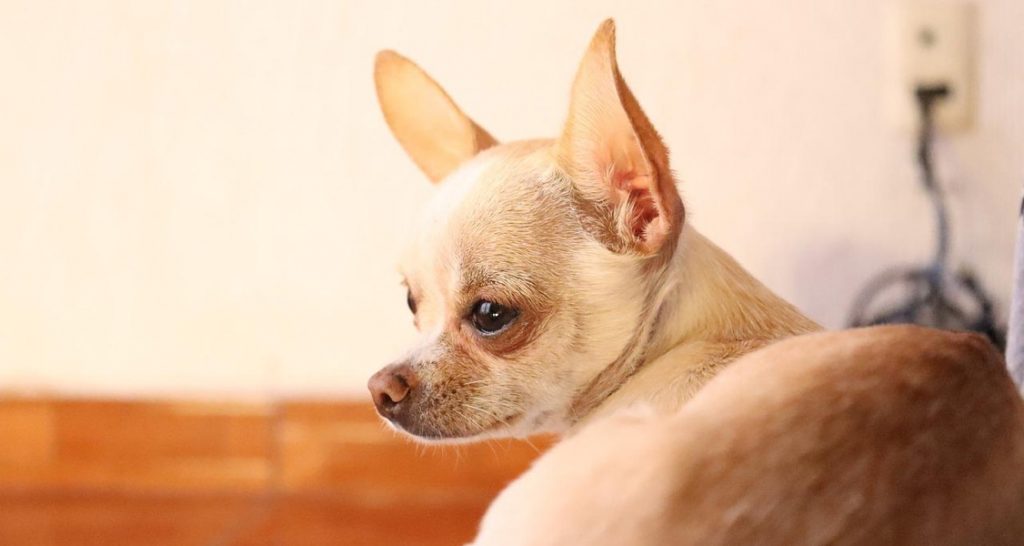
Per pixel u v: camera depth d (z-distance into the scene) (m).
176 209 1.04
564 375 0.75
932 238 0.99
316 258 1.04
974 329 0.99
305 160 1.03
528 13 1.00
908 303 1.00
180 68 1.03
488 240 0.75
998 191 0.99
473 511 1.02
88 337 1.06
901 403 0.60
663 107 1.00
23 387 1.06
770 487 0.59
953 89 0.98
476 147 0.82
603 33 0.72
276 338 1.05
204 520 1.01
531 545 0.61
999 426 0.61
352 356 1.04
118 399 1.06
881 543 0.59
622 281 0.74
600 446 0.63
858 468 0.59
